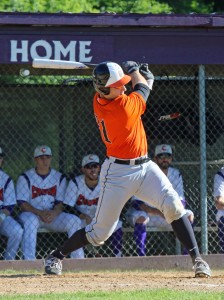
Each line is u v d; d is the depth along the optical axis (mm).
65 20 25141
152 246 28969
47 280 20062
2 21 24844
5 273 23547
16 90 30469
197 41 26125
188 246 20141
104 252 27688
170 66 27906
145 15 25500
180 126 29953
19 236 26391
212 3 45531
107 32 25625
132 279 20359
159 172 19797
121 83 18641
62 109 30797
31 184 27359
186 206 29859
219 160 29266
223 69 28953
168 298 15953
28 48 25250
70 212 27859
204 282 19188
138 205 27359
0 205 26703
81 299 15930
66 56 25453
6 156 30328
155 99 29953
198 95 27953
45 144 30641
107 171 19609
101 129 19438
